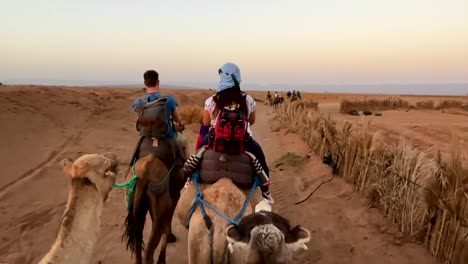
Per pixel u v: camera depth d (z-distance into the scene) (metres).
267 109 46.22
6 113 17.78
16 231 8.16
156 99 6.18
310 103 41.47
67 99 23.98
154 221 5.70
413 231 7.37
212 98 5.01
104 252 7.51
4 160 12.58
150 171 5.70
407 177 7.67
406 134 20.38
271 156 15.09
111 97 29.23
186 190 4.89
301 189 10.61
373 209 8.73
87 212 3.34
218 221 3.95
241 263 3.19
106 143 16.69
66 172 3.55
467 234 6.12
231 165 4.73
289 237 3.16
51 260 3.12
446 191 6.71
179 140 6.41
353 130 10.99
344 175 10.61
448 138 19.14
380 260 6.93
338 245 7.53
